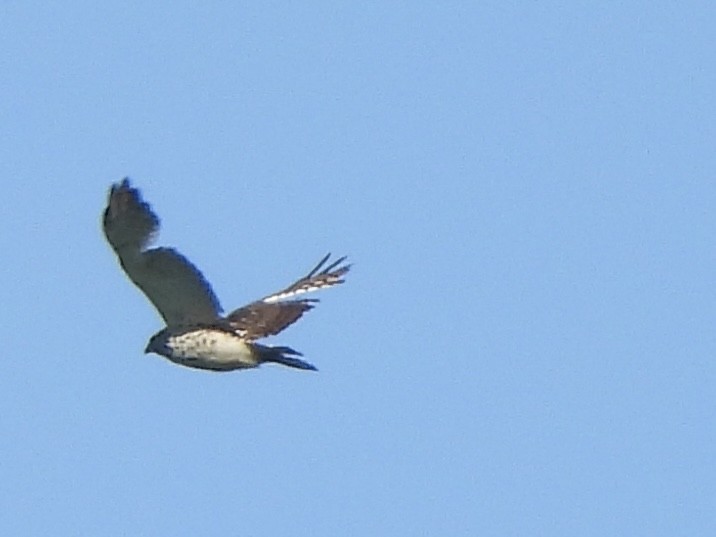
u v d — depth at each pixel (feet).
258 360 110.52
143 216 108.99
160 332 110.63
